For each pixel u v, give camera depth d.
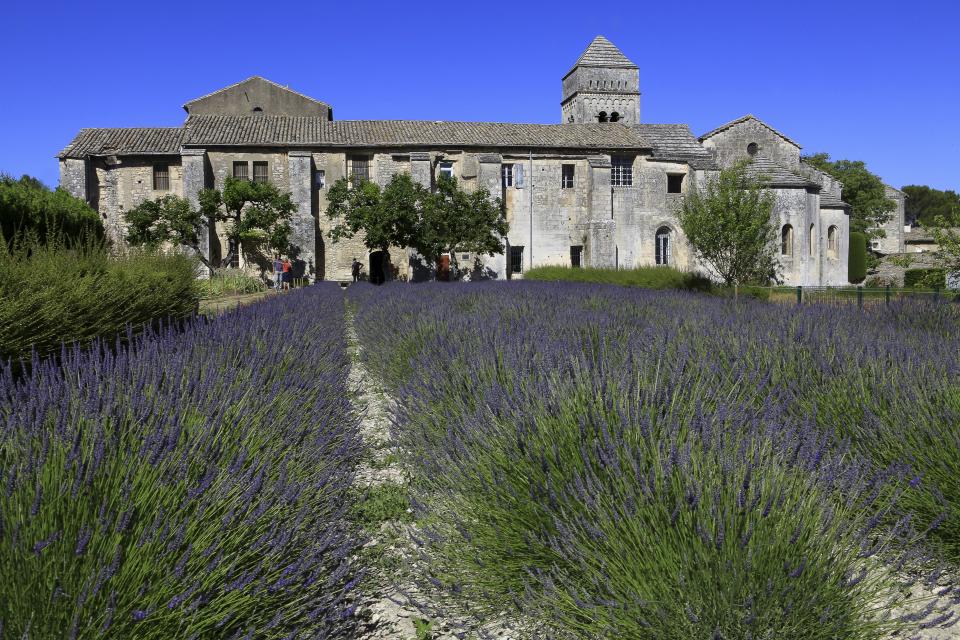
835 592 2.27
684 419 3.08
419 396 4.93
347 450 4.33
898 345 5.18
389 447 5.04
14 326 5.09
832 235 42.31
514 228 39.97
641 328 7.46
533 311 9.12
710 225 24.86
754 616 2.10
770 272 32.38
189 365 4.00
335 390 5.68
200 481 2.40
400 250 38.75
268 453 3.04
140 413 2.85
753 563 2.19
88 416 2.62
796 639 2.15
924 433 3.57
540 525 2.71
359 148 38.09
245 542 2.36
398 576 3.12
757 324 7.22
